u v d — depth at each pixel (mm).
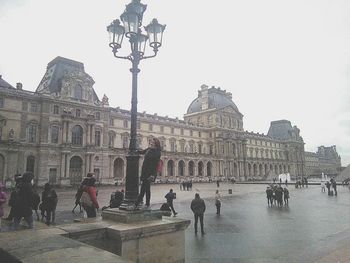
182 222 9609
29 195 14742
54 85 84250
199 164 129500
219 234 19828
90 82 87375
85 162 82625
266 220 25719
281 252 15094
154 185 90500
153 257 8773
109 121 96375
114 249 8148
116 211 9766
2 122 70312
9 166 69812
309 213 30031
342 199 44844
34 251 5488
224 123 140375
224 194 56438
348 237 17609
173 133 119812
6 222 16672
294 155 192750
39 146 74688
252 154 162750
